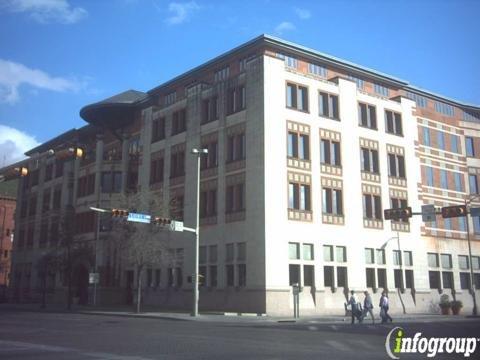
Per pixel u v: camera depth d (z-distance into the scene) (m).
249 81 42.47
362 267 44.16
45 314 38.72
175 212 46.06
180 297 45.28
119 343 16.92
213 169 44.53
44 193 72.44
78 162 62.28
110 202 52.78
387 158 49.06
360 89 51.28
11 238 99.56
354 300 29.34
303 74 44.03
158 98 56.16
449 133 57.69
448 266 52.59
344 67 50.16
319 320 32.31
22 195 79.06
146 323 28.17
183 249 46.09
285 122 41.69
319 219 42.19
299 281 39.84
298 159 41.88
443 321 32.62
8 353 14.09
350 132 46.28
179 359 12.83
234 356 13.42
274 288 38.00
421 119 54.88
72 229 51.06
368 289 44.53
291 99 42.97
